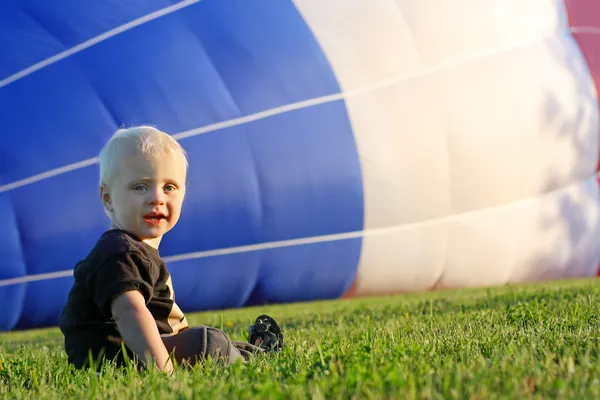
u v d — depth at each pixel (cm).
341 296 1156
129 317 300
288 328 653
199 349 321
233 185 1027
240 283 1070
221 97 1032
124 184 316
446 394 209
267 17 1080
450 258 1195
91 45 1011
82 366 320
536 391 222
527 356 282
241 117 1036
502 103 1188
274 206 1049
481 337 373
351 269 1120
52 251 973
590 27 1366
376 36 1122
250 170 1038
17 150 973
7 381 336
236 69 1044
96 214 976
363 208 1095
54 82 991
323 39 1093
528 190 1236
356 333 492
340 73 1088
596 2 1401
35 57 1001
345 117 1078
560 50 1290
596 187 1353
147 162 315
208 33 1050
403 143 1112
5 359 421
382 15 1136
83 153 974
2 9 1017
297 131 1052
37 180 971
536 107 1224
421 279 1186
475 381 225
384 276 1152
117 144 321
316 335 519
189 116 1012
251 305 1116
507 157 1196
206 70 1033
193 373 286
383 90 1110
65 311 331
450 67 1160
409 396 206
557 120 1250
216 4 1070
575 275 1364
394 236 1128
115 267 303
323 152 1064
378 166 1093
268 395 221
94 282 306
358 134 1083
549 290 921
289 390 227
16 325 1002
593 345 315
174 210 324
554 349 305
